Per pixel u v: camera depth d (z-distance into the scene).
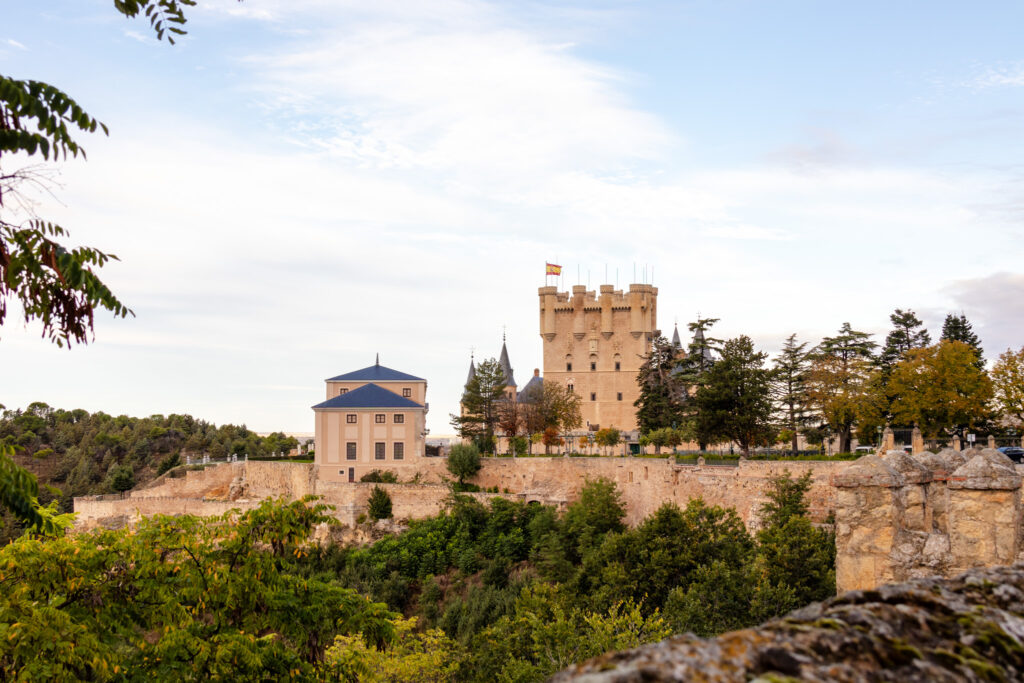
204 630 19.33
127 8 13.13
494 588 72.19
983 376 73.12
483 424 114.12
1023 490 18.03
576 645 38.38
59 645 16.14
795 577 43.19
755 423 76.38
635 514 77.44
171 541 19.75
